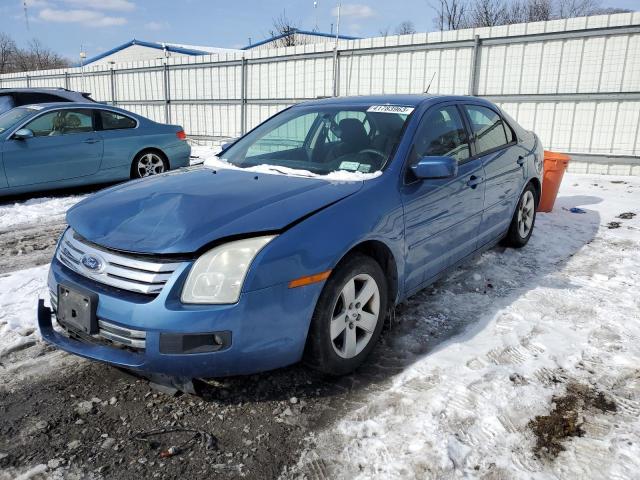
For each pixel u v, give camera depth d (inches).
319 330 103.8
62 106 307.7
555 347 125.3
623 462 87.3
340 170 131.9
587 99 380.2
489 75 418.6
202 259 94.1
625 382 111.4
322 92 528.7
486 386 108.1
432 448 89.4
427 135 142.3
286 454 90.4
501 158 175.5
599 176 378.6
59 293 106.3
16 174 286.2
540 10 1220.5
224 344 94.2
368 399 106.0
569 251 202.5
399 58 465.4
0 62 1624.0
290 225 101.2
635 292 160.4
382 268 124.1
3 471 86.4
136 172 333.7
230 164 147.0
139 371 96.6
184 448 92.0
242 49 1280.8
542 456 88.9
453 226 146.4
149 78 711.1
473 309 148.2
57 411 102.4
